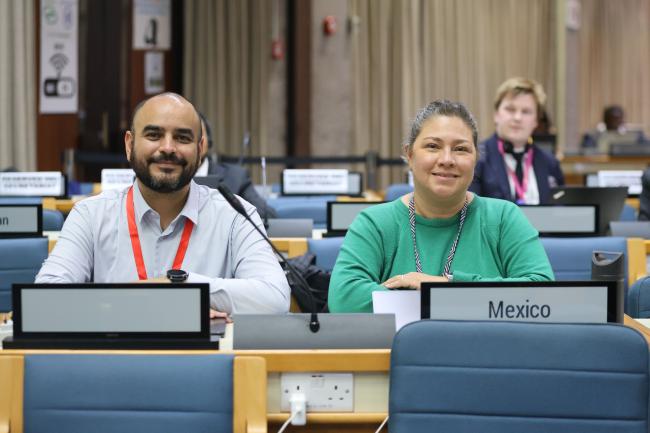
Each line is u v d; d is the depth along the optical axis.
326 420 2.07
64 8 8.95
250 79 10.41
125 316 2.08
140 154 2.51
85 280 2.63
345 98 10.84
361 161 9.09
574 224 3.78
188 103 2.56
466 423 2.00
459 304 2.14
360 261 2.62
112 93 9.70
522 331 2.00
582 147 13.81
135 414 2.00
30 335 2.08
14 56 8.14
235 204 2.62
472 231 2.63
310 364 2.06
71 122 9.15
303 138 10.59
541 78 13.17
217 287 2.50
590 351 1.99
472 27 12.02
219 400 1.99
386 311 2.27
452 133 2.53
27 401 2.00
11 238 3.74
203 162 4.51
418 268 2.62
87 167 9.53
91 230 2.63
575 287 2.16
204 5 10.16
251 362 2.00
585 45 15.84
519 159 4.97
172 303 2.08
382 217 2.68
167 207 2.62
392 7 11.21
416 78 11.31
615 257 2.30
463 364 2.00
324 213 5.05
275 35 10.48
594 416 1.98
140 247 2.61
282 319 2.12
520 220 2.66
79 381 2.00
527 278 2.57
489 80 12.42
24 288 2.08
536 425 1.99
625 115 16.72
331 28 10.63
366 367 2.07
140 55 9.98
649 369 1.99
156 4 10.07
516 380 1.99
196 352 2.04
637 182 6.19
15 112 8.16
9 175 5.64
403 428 2.00
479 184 4.82
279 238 3.75
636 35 16.80
